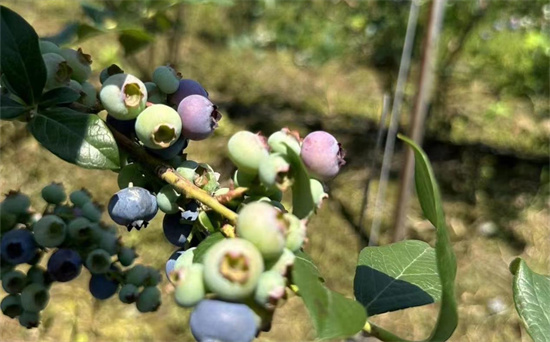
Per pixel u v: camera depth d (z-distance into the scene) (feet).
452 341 13.11
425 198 2.64
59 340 11.87
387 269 3.63
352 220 15.57
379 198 11.39
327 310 2.23
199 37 24.47
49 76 3.07
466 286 14.39
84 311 12.43
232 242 2.27
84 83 3.27
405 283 3.56
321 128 20.07
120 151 3.05
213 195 3.00
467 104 21.07
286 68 24.18
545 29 20.95
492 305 13.88
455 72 21.50
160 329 12.46
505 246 15.88
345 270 14.55
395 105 11.36
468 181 18.31
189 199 2.96
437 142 19.80
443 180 18.39
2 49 2.96
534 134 20.06
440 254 2.45
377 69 22.63
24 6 22.08
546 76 21.22
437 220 2.48
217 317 2.22
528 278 3.44
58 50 3.23
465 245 15.81
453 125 20.13
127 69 17.52
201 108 3.00
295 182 2.58
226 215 2.69
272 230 2.29
